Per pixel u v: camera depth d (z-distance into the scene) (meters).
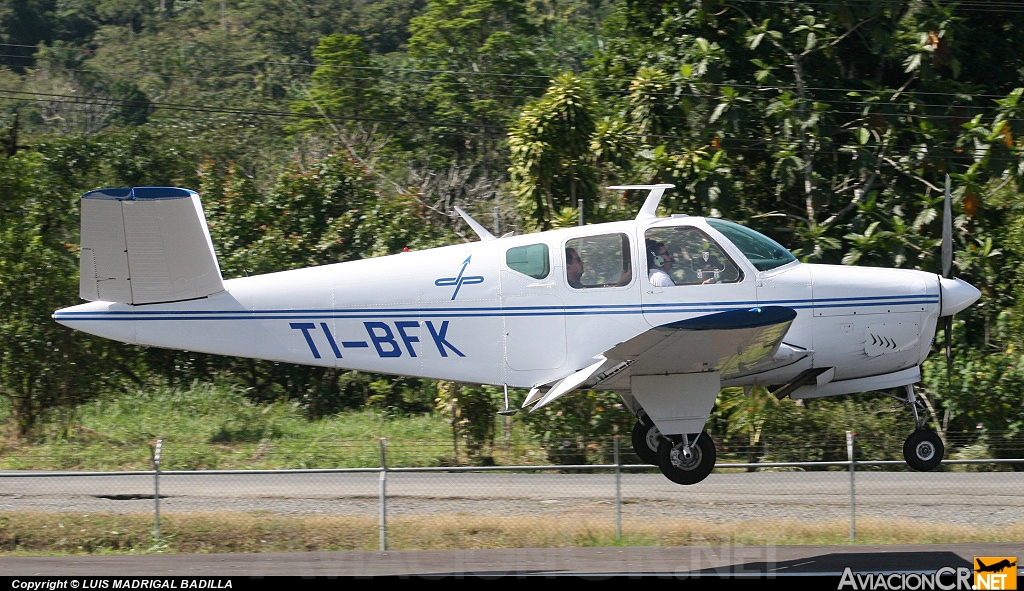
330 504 40.34
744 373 30.31
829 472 46.09
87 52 147.88
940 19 57.50
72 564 29.42
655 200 31.20
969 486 43.25
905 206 58.03
